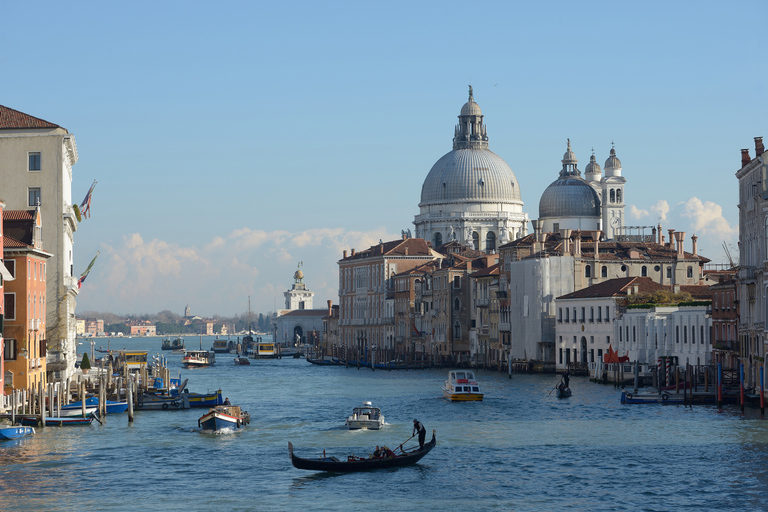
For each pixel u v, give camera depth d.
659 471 66.62
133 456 73.62
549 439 80.38
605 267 170.62
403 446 78.56
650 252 174.62
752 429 83.12
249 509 58.00
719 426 85.06
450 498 60.31
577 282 169.38
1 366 84.69
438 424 91.06
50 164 103.19
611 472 66.62
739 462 69.00
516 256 178.62
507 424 90.19
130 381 96.69
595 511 57.09
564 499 59.81
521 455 73.19
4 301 88.62
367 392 132.00
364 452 76.00
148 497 60.81
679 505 58.03
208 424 85.94
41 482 64.62
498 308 184.38
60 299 102.19
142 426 89.31
